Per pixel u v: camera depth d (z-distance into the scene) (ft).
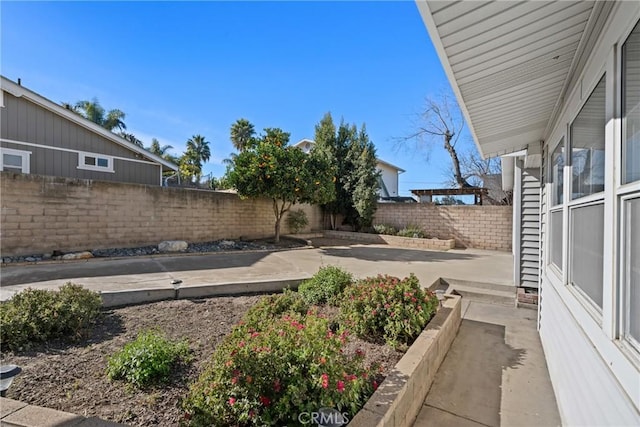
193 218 32.07
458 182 53.67
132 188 27.48
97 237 25.44
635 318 4.25
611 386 4.83
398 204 44.98
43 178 22.76
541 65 7.07
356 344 9.44
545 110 10.28
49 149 30.19
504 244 37.70
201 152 96.53
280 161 33.04
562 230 9.01
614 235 4.72
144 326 10.60
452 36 5.54
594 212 5.95
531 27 5.43
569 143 8.08
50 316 9.17
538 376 9.73
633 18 4.13
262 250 31.09
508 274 21.59
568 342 7.61
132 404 6.28
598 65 5.49
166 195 29.84
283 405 5.40
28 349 8.55
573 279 7.67
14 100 28.50
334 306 12.45
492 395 8.68
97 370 7.55
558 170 9.76
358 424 5.16
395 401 5.94
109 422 5.14
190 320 11.28
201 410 5.49
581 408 6.34
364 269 22.98
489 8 4.77
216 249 29.96
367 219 45.96
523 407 8.18
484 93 8.43
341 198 47.83
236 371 5.65
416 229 41.70
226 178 35.94
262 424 5.30
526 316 15.51
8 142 27.94
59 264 21.12
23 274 17.94
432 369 9.14
